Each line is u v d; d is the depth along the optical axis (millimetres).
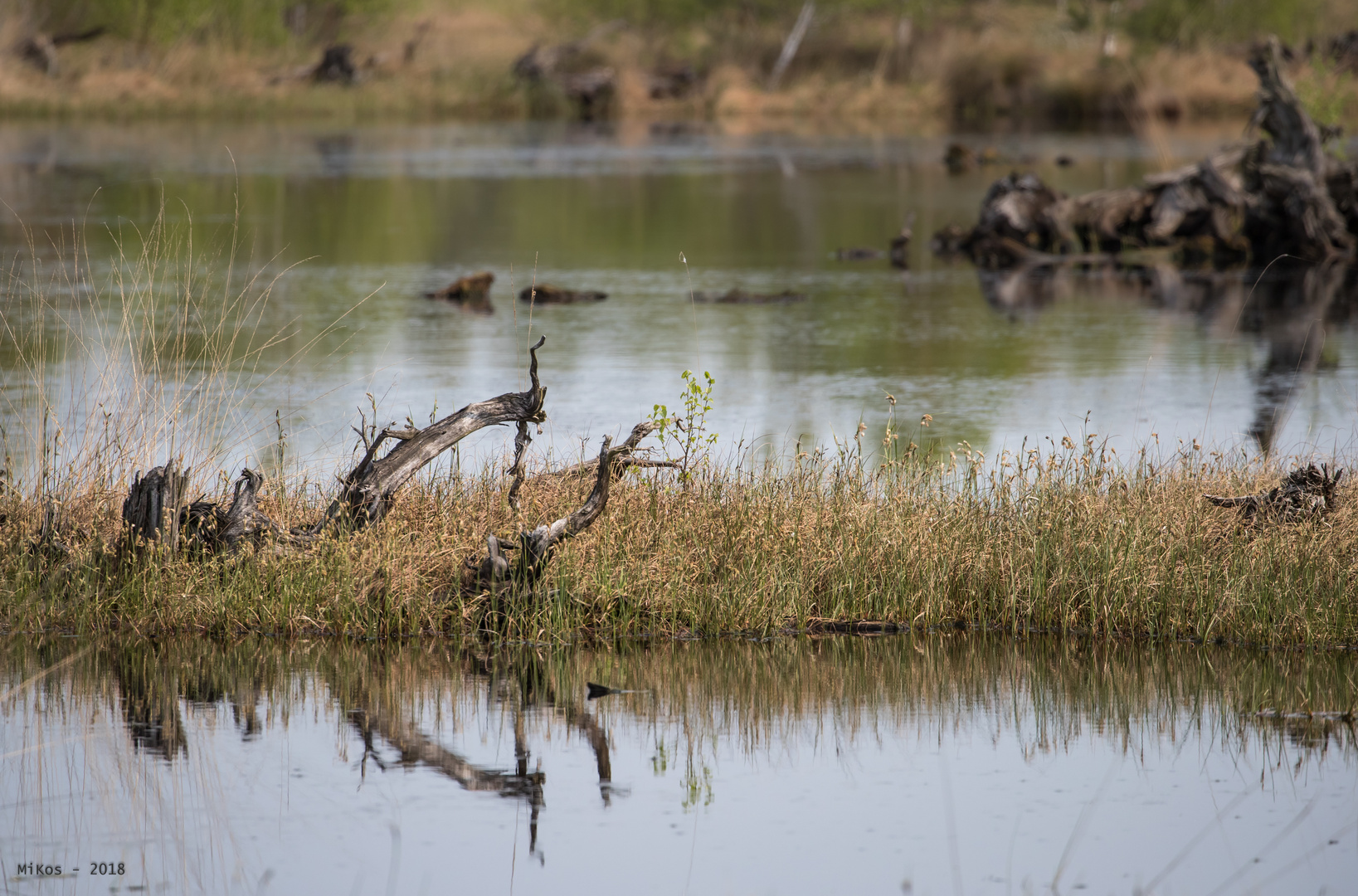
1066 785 15398
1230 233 67812
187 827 14164
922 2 148125
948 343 43875
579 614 20453
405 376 37500
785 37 153125
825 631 21094
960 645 20484
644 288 54594
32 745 16156
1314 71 72875
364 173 92062
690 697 18156
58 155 94312
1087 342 44281
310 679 18484
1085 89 138750
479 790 15133
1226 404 35250
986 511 23297
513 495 21844
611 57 150250
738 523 22078
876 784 15406
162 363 37531
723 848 13797
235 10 141375
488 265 59500
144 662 19047
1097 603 21172
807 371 39312
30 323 42625
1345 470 26297
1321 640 20219
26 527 22047
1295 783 15438
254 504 21562
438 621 20500
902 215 76750
